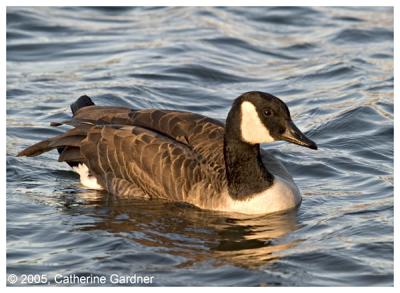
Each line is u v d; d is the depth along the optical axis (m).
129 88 21.33
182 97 21.28
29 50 24.12
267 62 23.80
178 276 12.88
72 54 23.97
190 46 24.38
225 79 22.50
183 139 16.28
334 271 13.06
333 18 26.95
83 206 15.76
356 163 17.64
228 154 15.66
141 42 24.75
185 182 15.84
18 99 20.83
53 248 13.89
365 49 24.52
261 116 15.27
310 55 24.22
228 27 26.03
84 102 17.97
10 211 15.39
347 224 14.72
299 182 16.97
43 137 18.89
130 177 16.25
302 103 20.95
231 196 15.62
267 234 14.48
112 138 16.45
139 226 14.80
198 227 14.80
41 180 17.00
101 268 13.13
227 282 12.69
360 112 19.88
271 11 27.42
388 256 13.47
